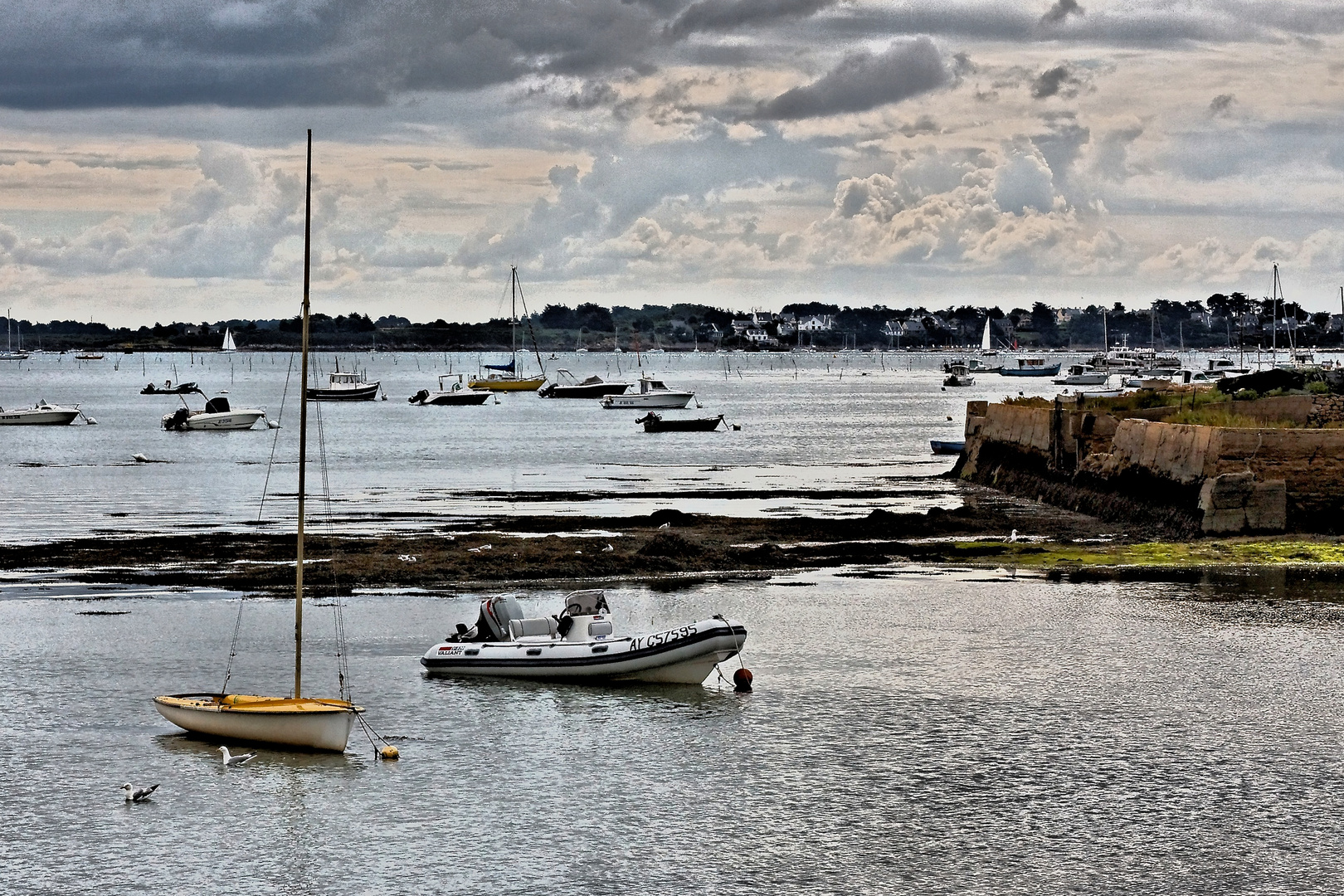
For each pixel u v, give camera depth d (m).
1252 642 56.69
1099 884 34.56
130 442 165.25
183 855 36.34
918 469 131.00
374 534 83.12
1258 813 38.72
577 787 40.75
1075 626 59.59
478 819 38.56
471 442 168.50
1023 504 99.69
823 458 144.25
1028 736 44.91
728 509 97.62
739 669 50.38
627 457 146.00
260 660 54.00
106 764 42.59
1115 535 81.81
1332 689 50.03
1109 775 41.50
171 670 52.56
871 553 76.75
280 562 72.56
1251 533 79.00
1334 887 34.44
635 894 34.19
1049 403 121.31
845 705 48.25
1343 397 96.81
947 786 40.66
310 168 44.19
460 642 52.75
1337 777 41.31
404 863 35.84
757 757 43.16
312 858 36.12
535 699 49.16
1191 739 44.59
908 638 57.41
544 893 34.28
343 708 43.34
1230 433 79.19
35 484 116.19
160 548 77.12
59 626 58.97
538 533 83.88
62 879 34.91
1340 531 78.62
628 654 50.47
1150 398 115.06
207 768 42.31
